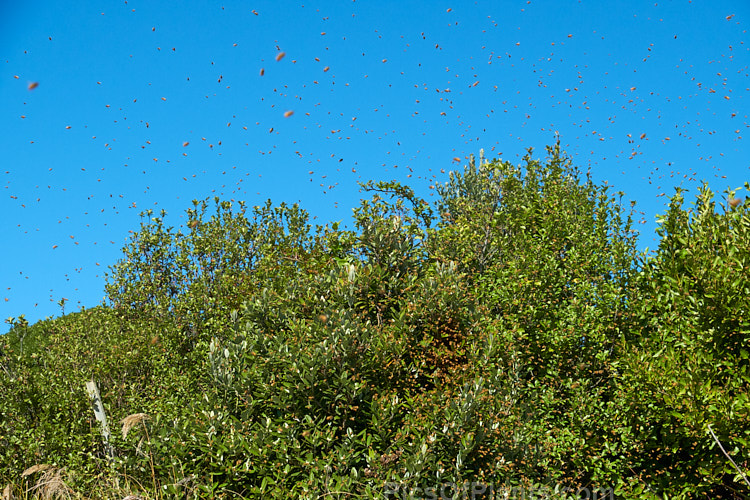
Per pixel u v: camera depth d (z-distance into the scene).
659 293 7.45
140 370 10.12
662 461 7.18
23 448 7.64
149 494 5.71
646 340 7.21
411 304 6.22
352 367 5.61
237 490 5.19
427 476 5.13
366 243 7.18
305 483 4.80
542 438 6.75
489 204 11.30
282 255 9.74
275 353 5.71
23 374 8.80
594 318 7.95
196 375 9.42
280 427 5.27
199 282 12.02
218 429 5.47
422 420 5.30
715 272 6.35
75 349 9.96
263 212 13.32
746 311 6.18
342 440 5.51
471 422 5.38
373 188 9.69
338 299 6.51
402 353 5.90
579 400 7.34
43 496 6.68
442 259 7.51
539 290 8.65
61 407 8.35
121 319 11.87
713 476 6.15
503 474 5.57
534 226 10.55
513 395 6.05
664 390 6.24
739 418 5.86
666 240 7.52
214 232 12.83
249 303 6.71
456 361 6.07
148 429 6.26
